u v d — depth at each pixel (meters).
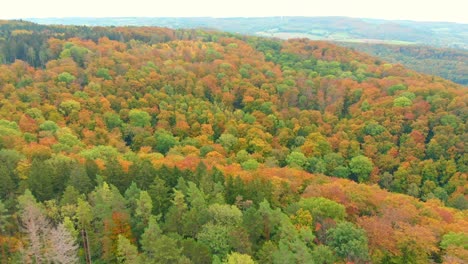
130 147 125.69
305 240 60.81
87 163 74.56
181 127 135.75
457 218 81.75
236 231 57.66
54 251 49.41
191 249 54.00
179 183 67.44
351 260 61.28
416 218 73.94
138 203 60.38
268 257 55.28
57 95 134.62
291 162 119.69
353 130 138.38
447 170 116.88
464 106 135.38
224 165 99.62
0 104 122.19
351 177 123.69
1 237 56.19
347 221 69.00
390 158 124.31
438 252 65.50
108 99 141.38
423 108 139.50
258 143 127.12
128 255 51.31
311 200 70.94
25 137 102.94
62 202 60.81
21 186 64.19
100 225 58.25
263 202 63.16
